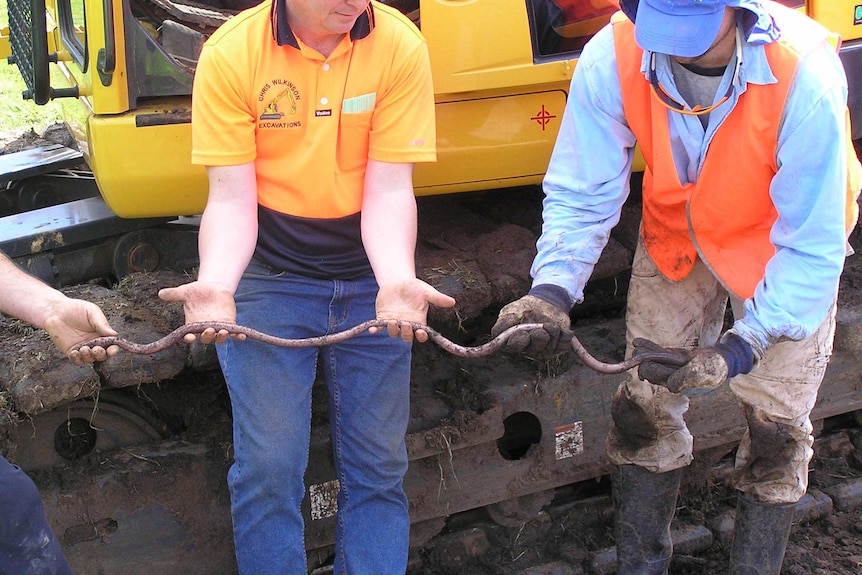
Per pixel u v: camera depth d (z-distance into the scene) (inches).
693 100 89.1
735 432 131.1
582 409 122.7
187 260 120.6
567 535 130.0
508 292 112.7
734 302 103.8
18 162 140.9
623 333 130.9
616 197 95.8
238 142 86.4
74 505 104.7
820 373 103.0
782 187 87.5
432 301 84.0
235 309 85.7
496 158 113.1
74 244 116.6
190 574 111.9
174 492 108.8
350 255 93.5
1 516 76.9
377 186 90.3
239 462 91.7
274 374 90.5
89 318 80.6
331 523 114.7
